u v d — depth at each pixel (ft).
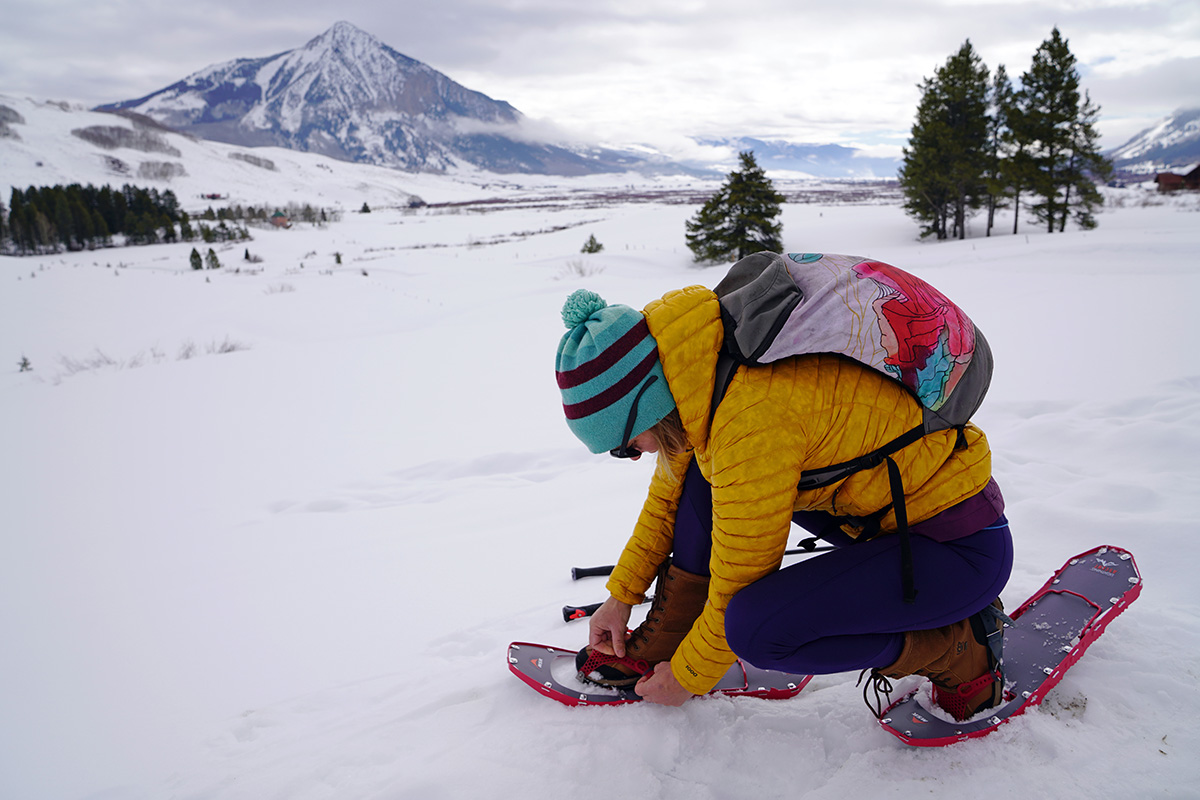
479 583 8.87
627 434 4.11
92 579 11.52
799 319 3.98
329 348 43.01
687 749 5.06
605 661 5.70
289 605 9.00
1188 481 8.13
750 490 3.94
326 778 5.18
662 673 5.13
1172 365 14.94
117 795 5.45
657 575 5.60
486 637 7.35
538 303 68.59
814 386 3.96
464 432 21.17
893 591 4.14
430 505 12.98
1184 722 4.56
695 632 4.62
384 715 6.00
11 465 22.47
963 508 4.25
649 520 5.54
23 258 198.59
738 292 4.16
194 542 12.98
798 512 5.03
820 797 4.45
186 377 36.86
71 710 7.02
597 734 5.24
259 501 16.14
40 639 8.93
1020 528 7.79
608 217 252.21
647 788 4.68
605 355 3.92
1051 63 84.12
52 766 6.06
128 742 6.33
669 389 4.03
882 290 4.06
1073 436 10.56
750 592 4.18
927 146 96.27
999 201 98.32
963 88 94.27
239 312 84.79
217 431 24.98
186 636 8.48
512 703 5.83
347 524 12.49
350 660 7.40
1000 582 4.40
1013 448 10.85
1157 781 4.13
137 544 13.46
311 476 18.21
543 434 19.62
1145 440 9.62
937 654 4.41
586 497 11.85
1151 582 6.37
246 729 6.27
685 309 4.10
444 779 4.89
